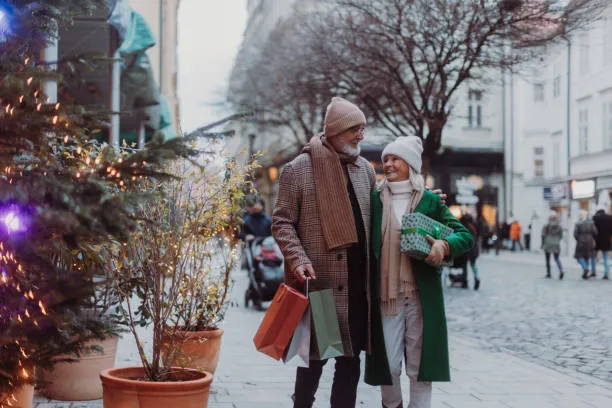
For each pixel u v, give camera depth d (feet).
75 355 11.78
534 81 70.74
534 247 144.87
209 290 21.68
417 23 64.69
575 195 118.73
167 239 16.21
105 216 10.24
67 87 12.48
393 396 15.97
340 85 76.33
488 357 28.76
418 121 69.05
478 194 156.97
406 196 16.03
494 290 61.57
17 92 10.98
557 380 24.18
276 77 114.21
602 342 33.65
